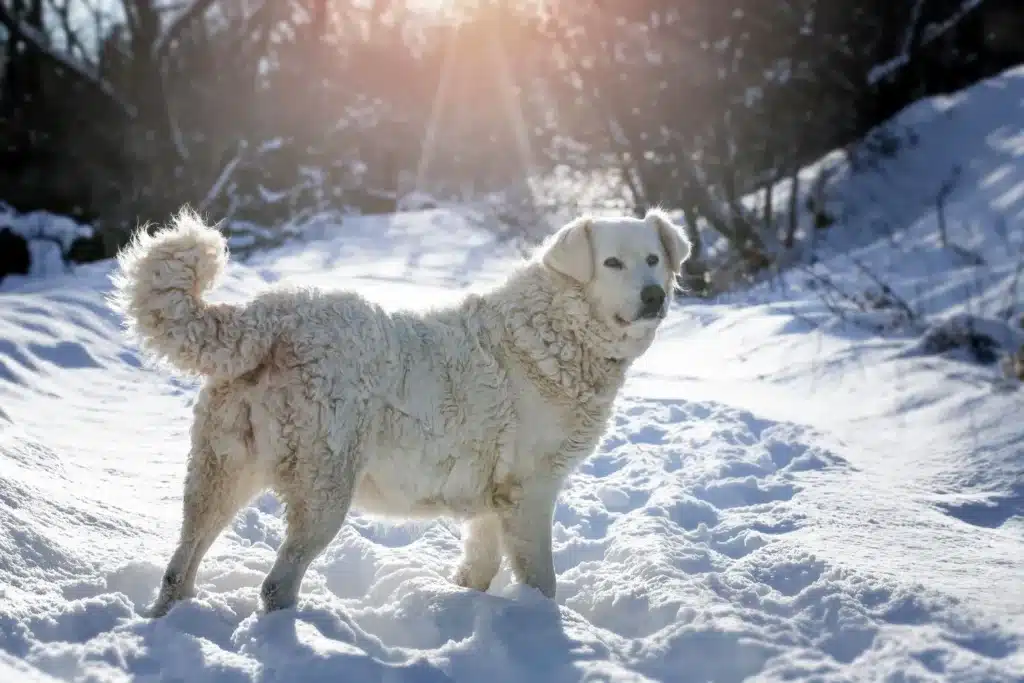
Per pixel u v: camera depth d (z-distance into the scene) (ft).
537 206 68.49
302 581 13.48
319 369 11.82
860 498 18.71
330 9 97.71
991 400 25.52
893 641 11.91
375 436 12.50
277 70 93.09
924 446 23.15
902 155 61.52
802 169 65.62
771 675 11.34
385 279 47.34
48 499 14.53
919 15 66.85
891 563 14.98
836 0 62.90
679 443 23.09
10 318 28.86
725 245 57.11
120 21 95.35
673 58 55.42
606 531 17.38
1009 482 20.30
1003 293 37.01
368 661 10.74
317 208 82.94
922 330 34.55
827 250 53.83
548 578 13.92
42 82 76.84
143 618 11.58
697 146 57.82
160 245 11.43
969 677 11.00
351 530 15.87
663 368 32.14
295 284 12.61
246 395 11.85
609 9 55.52
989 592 13.78
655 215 15.19
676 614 12.80
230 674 10.32
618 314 14.06
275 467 11.91
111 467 18.65
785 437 23.47
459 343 13.44
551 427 13.88
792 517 17.42
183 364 11.62
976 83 67.21
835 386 29.07
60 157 71.97
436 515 13.50
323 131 91.97
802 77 58.59
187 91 84.48
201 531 12.04
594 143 63.72
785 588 14.11
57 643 10.80
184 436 21.95
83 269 46.37
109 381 26.53
